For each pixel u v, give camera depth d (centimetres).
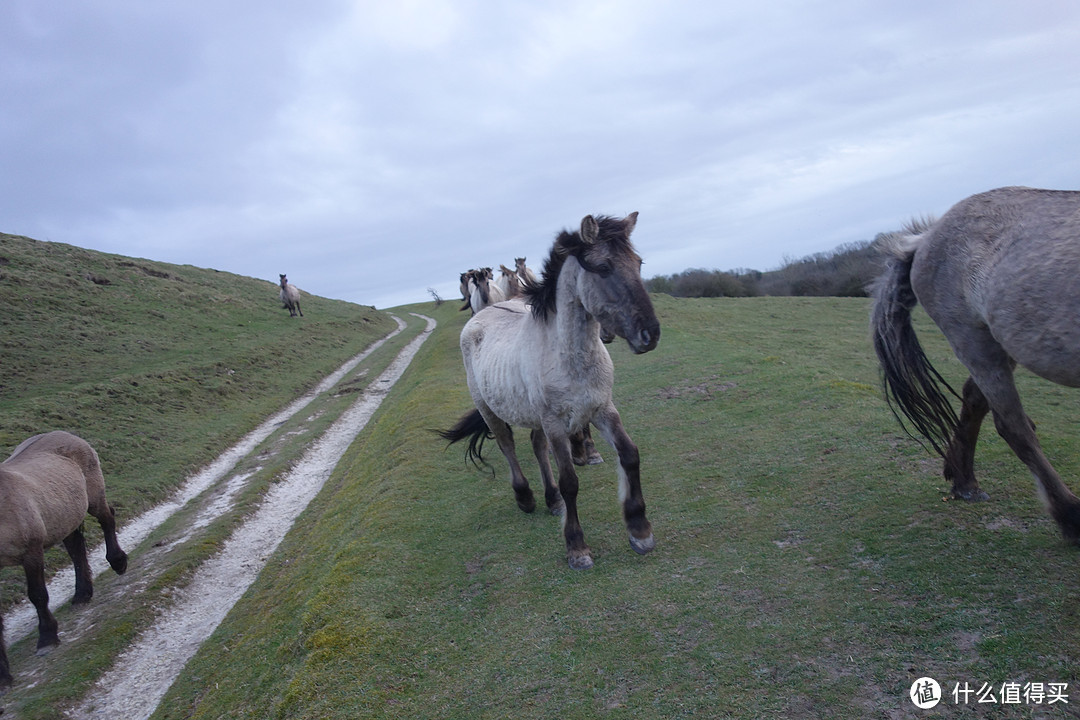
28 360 2216
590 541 538
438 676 398
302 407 2091
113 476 1328
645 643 379
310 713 384
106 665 645
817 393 827
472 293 1980
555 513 612
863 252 4138
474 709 358
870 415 698
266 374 2472
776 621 372
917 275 411
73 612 782
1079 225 323
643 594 434
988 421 647
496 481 770
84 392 1802
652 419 880
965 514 441
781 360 1112
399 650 434
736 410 835
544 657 389
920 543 419
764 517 513
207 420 1830
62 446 779
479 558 557
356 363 3020
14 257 3331
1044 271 327
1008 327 348
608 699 340
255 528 1021
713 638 370
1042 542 386
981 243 369
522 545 563
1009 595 346
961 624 333
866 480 536
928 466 538
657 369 1188
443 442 981
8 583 859
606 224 444
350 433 1582
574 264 457
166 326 3062
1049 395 994
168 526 1087
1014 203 364
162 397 1919
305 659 446
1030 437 387
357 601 507
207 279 4494
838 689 309
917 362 440
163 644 688
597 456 750
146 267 4116
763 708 307
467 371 664
